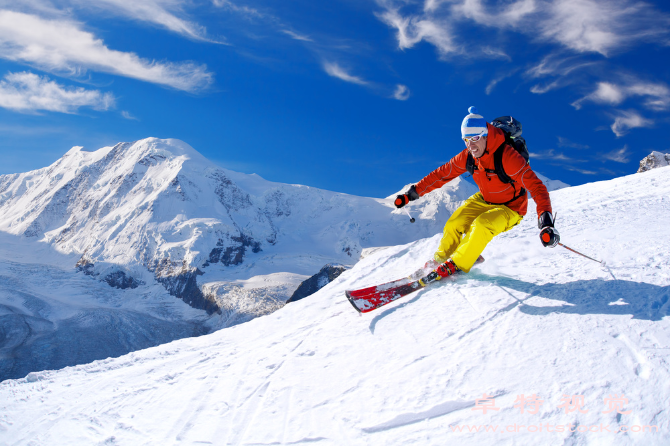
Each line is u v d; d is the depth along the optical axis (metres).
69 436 3.01
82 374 4.39
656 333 2.26
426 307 3.40
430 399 2.29
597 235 4.41
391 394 2.45
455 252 3.63
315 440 2.27
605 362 2.15
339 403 2.54
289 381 2.95
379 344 3.07
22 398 3.94
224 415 2.74
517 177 3.34
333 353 3.18
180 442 2.56
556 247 4.27
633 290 2.84
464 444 1.92
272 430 2.46
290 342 3.62
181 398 3.14
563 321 2.64
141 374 4.00
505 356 2.46
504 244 4.62
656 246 3.63
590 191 7.69
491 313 3.00
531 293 3.17
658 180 7.40
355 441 2.17
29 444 3.07
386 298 3.66
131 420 3.00
